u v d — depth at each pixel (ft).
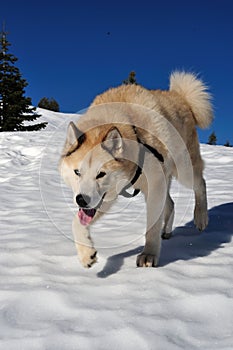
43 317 3.55
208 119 6.82
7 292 4.01
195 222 6.27
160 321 3.41
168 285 4.14
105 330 3.27
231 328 3.32
